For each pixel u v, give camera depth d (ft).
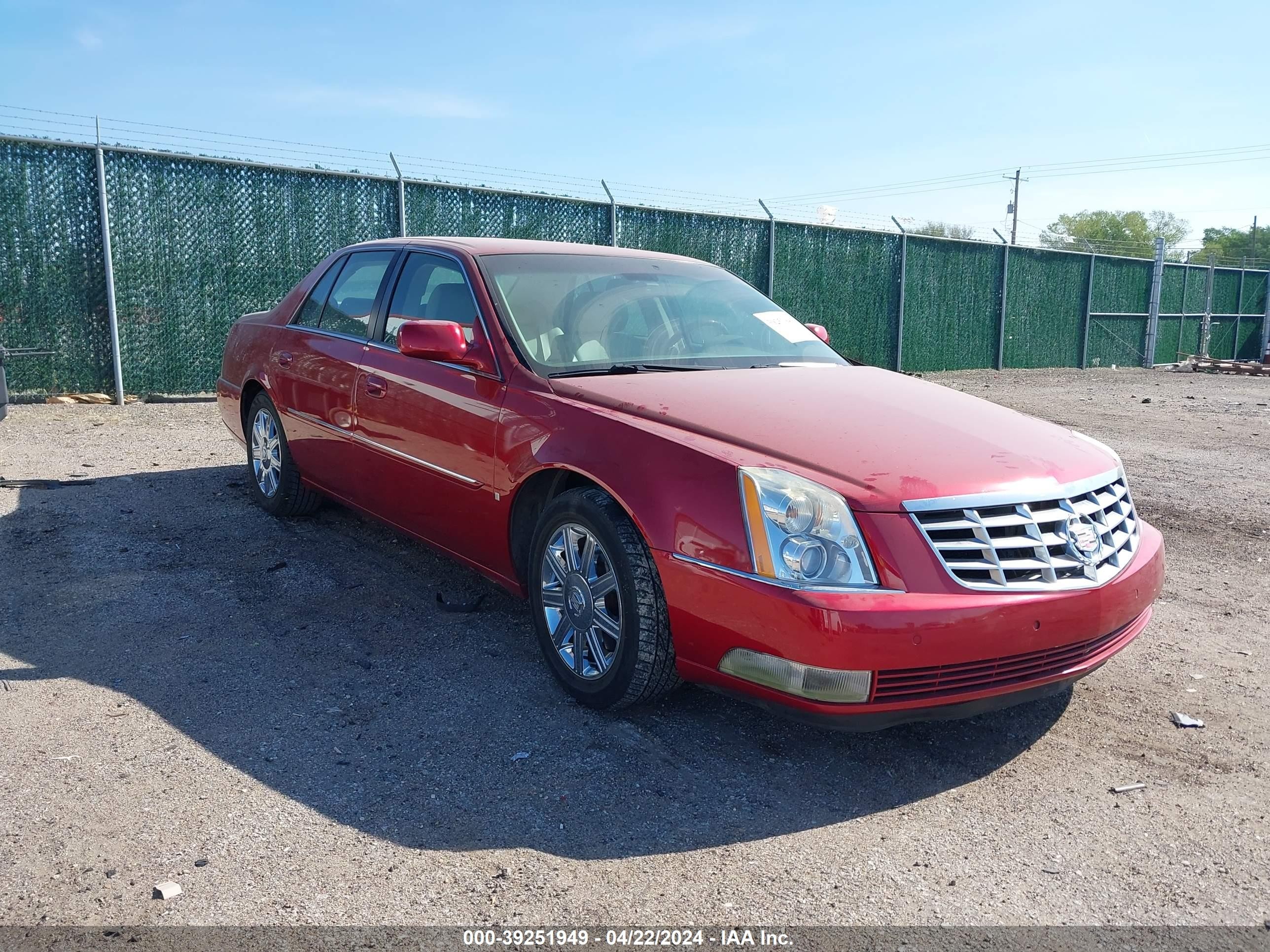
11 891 7.70
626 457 10.46
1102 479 10.61
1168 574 17.34
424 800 9.25
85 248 32.53
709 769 10.02
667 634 10.28
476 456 12.55
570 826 8.89
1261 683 12.55
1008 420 11.66
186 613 13.84
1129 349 75.46
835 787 9.76
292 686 11.64
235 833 8.58
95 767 9.61
